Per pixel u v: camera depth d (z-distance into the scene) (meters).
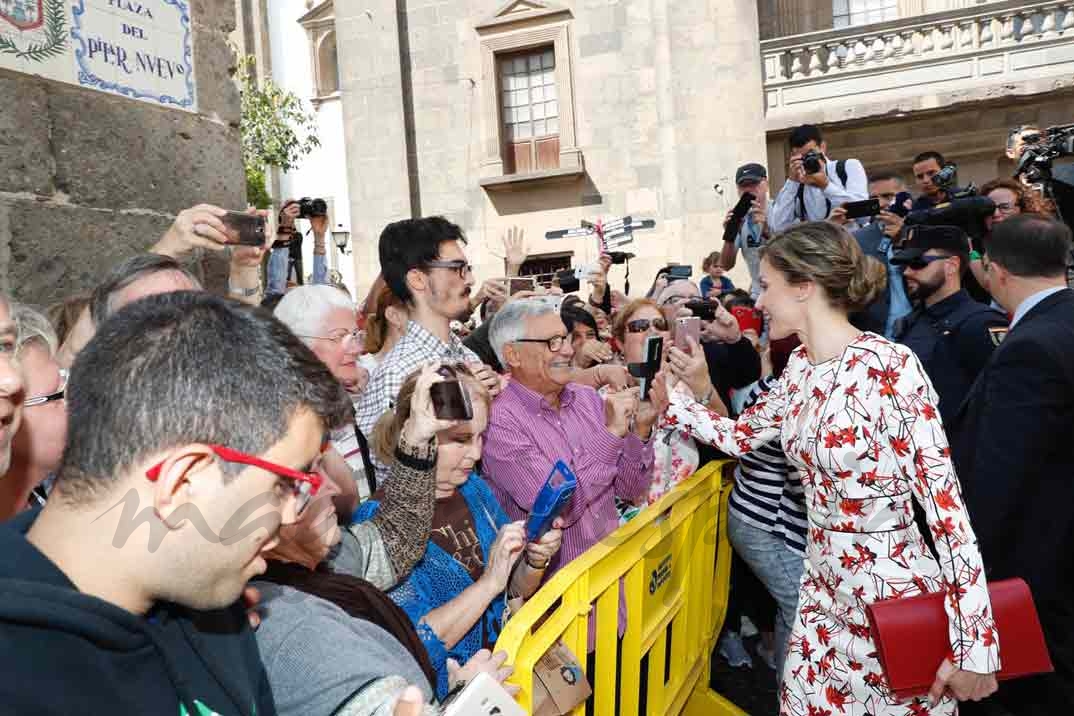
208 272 3.57
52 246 2.89
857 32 11.52
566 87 13.02
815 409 2.35
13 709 0.83
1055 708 2.79
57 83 2.91
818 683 2.44
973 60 11.14
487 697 1.44
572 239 13.14
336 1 13.89
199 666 1.03
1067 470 2.67
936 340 3.48
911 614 2.18
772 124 11.91
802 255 2.35
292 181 19.89
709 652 3.55
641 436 3.10
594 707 2.37
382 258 3.39
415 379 2.25
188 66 3.50
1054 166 4.59
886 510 2.26
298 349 1.04
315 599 1.45
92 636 0.88
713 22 12.04
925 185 5.33
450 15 13.60
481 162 13.56
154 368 0.94
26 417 1.69
